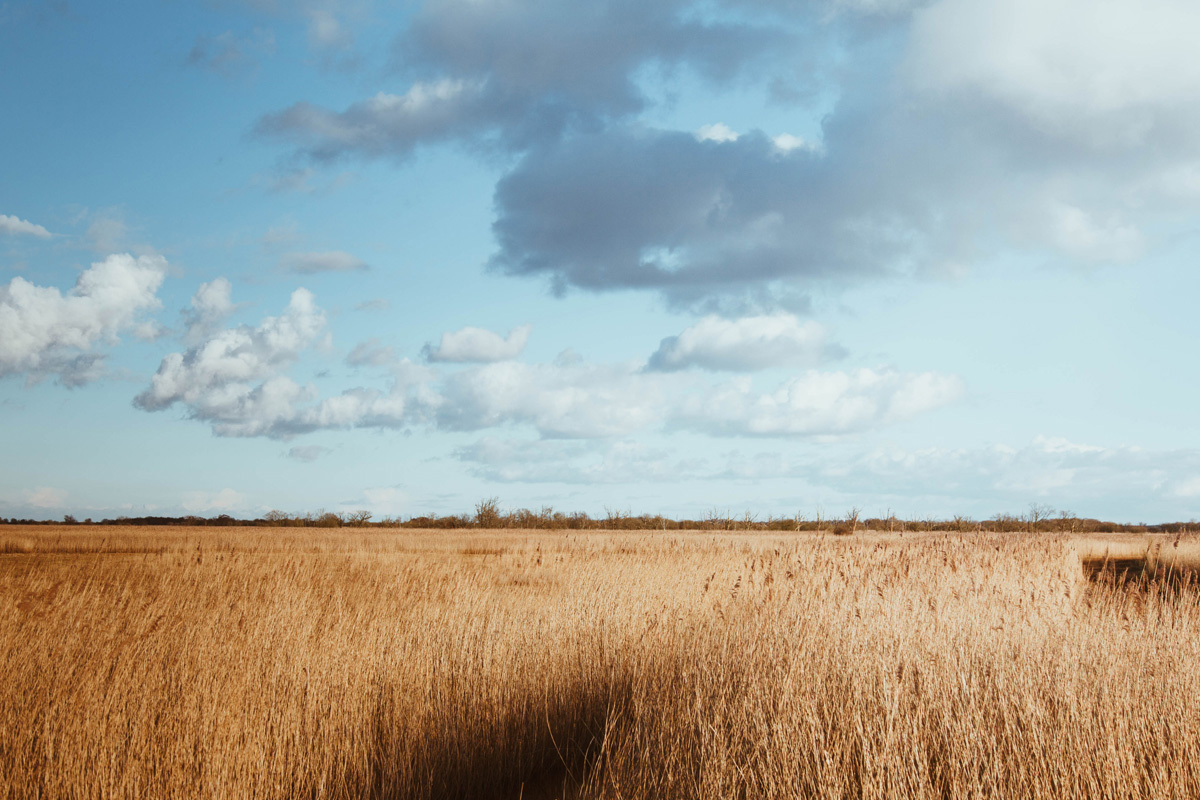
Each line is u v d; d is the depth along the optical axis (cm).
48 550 3123
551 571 1550
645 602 846
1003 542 1272
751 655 562
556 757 595
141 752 456
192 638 658
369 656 610
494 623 720
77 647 625
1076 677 468
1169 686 462
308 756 493
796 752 408
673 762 450
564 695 651
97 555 2611
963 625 614
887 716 413
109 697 510
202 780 450
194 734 479
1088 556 2384
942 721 432
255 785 462
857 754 411
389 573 1559
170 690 541
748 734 446
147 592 1005
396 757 519
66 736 471
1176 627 596
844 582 793
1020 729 426
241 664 579
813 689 484
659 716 519
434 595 938
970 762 396
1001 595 798
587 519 7475
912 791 373
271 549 2889
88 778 447
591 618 785
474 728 566
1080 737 393
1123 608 671
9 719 495
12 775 451
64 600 777
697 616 777
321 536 4822
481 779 545
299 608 755
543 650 688
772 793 388
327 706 539
